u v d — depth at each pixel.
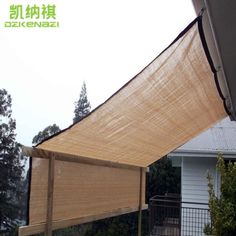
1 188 21.17
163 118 5.04
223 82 4.81
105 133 4.39
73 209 4.42
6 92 23.61
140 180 7.34
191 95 4.74
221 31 3.39
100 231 15.09
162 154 6.93
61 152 4.08
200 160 11.46
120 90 3.64
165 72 3.78
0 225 20.62
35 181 3.58
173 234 10.16
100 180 5.27
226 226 6.17
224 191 6.43
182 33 3.16
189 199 11.40
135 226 14.98
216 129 12.05
